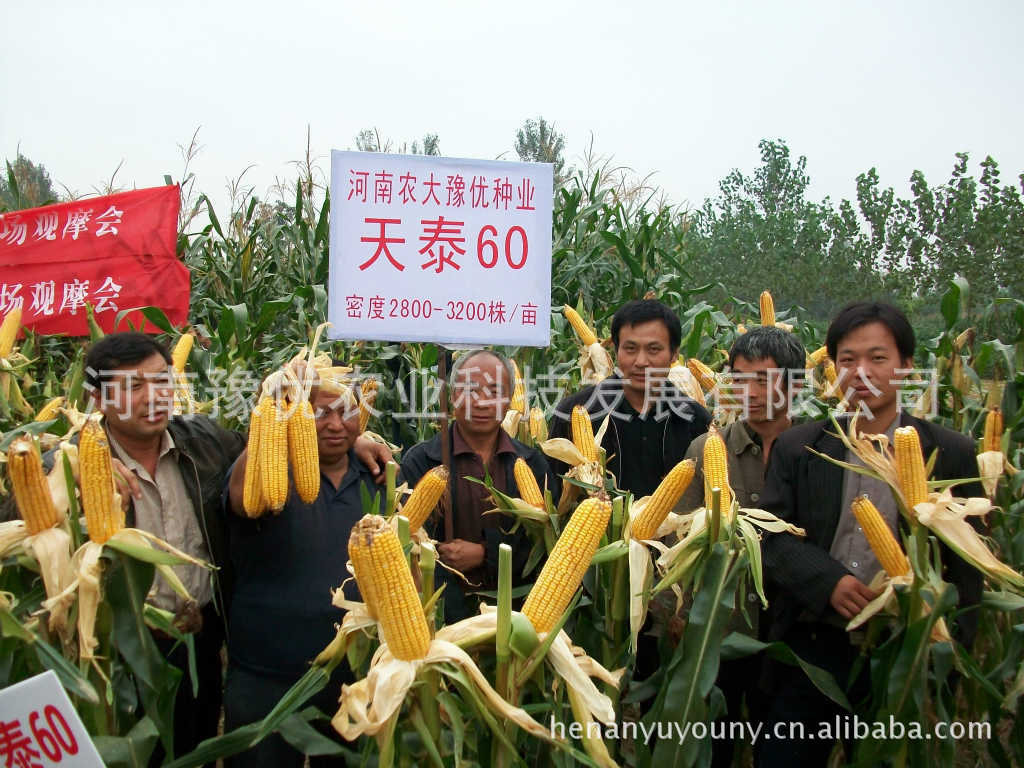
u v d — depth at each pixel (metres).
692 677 2.54
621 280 8.55
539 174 3.47
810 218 24.38
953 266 15.30
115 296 6.21
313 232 8.45
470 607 3.36
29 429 3.36
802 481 2.93
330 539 2.96
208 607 3.37
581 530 2.08
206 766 3.52
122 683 2.46
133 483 2.68
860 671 2.89
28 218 6.25
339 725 1.92
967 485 2.78
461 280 3.44
